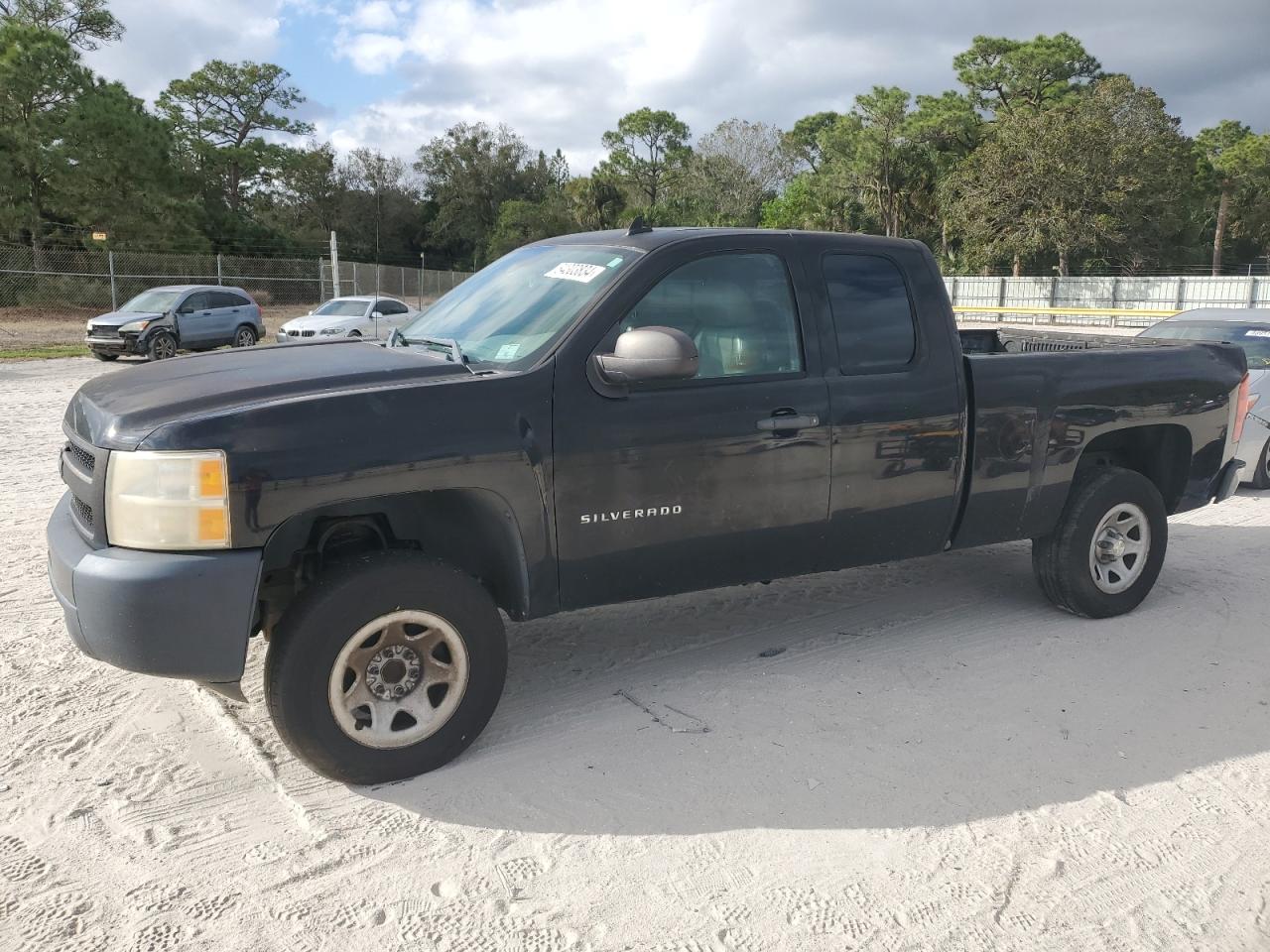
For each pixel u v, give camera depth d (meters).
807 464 4.08
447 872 2.94
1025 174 43.50
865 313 4.30
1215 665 4.57
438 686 3.51
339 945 2.61
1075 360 4.86
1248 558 6.34
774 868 2.97
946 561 6.23
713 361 3.94
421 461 3.29
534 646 4.74
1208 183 61.59
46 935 2.63
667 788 3.42
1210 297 34.00
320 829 3.14
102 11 42.66
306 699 3.20
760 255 4.11
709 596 5.48
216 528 3.05
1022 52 59.91
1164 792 3.44
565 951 2.60
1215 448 5.49
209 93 64.56
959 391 4.47
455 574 3.42
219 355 4.07
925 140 59.56
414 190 82.81
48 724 3.82
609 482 3.68
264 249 56.81
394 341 4.25
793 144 71.75
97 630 3.05
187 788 3.38
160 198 39.12
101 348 20.16
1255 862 3.04
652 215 72.81
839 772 3.54
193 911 2.74
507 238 77.38
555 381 3.58
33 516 6.93
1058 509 4.92
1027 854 3.06
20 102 36.69
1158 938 2.69
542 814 3.25
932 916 2.76
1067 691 4.26
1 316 28.86
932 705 4.10
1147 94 44.94
